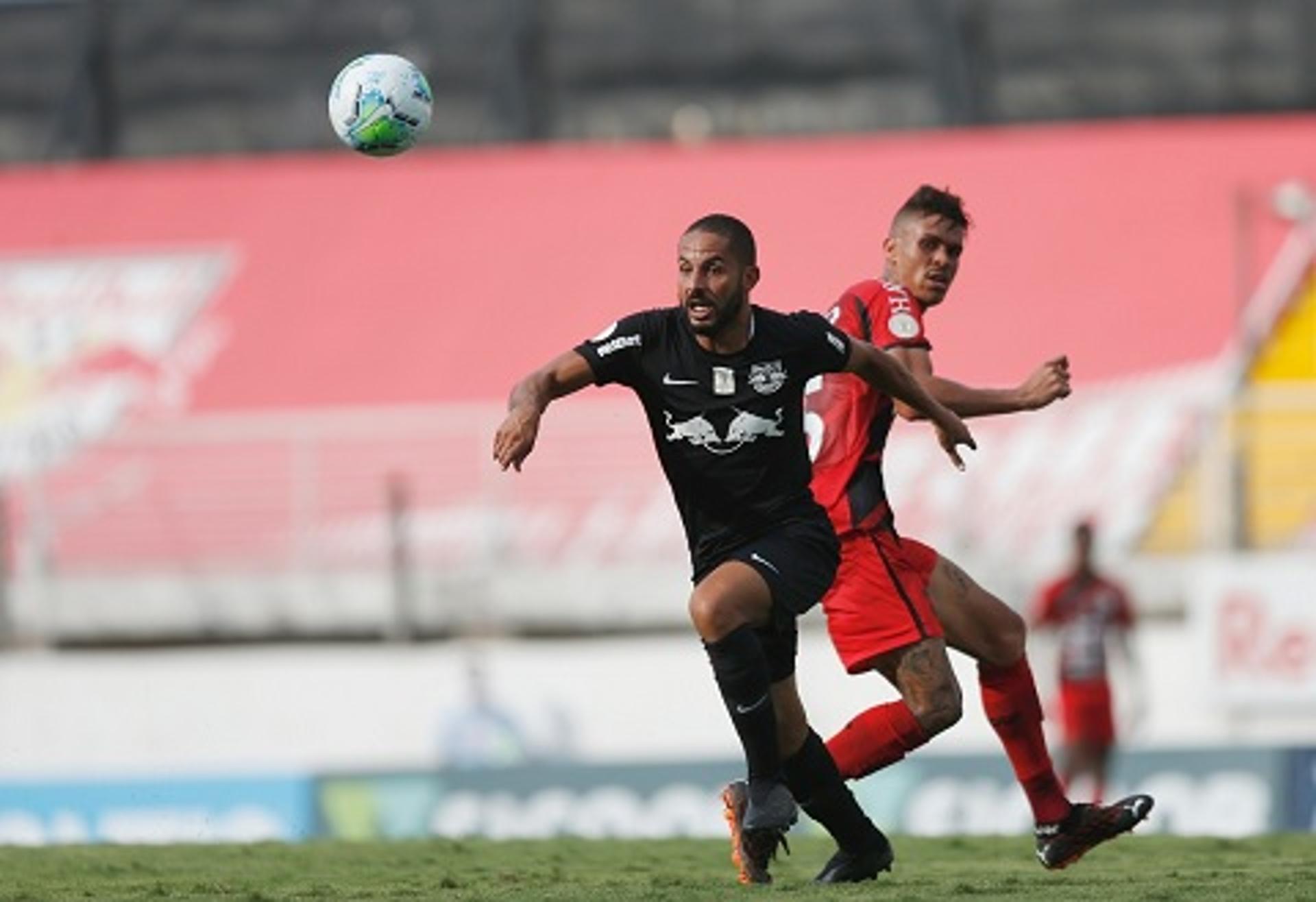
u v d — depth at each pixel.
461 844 37.78
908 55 113.19
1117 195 104.56
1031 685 29.67
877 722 28.72
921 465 85.06
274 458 91.81
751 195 107.56
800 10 114.31
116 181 112.44
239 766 81.69
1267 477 83.81
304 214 109.94
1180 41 111.25
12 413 99.69
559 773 58.12
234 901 25.78
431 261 106.75
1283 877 26.88
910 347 29.03
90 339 104.00
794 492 26.39
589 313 103.12
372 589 85.75
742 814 26.94
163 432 92.75
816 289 101.81
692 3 114.88
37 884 28.66
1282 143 106.44
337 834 57.84
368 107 29.88
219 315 105.00
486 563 84.56
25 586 85.88
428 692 81.00
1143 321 97.94
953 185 106.31
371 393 100.81
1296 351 95.75
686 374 25.81
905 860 32.94
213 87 116.94
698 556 26.72
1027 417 87.69
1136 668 67.75
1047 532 84.94
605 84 114.81
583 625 83.81
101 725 82.44
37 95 116.94
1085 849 29.84
